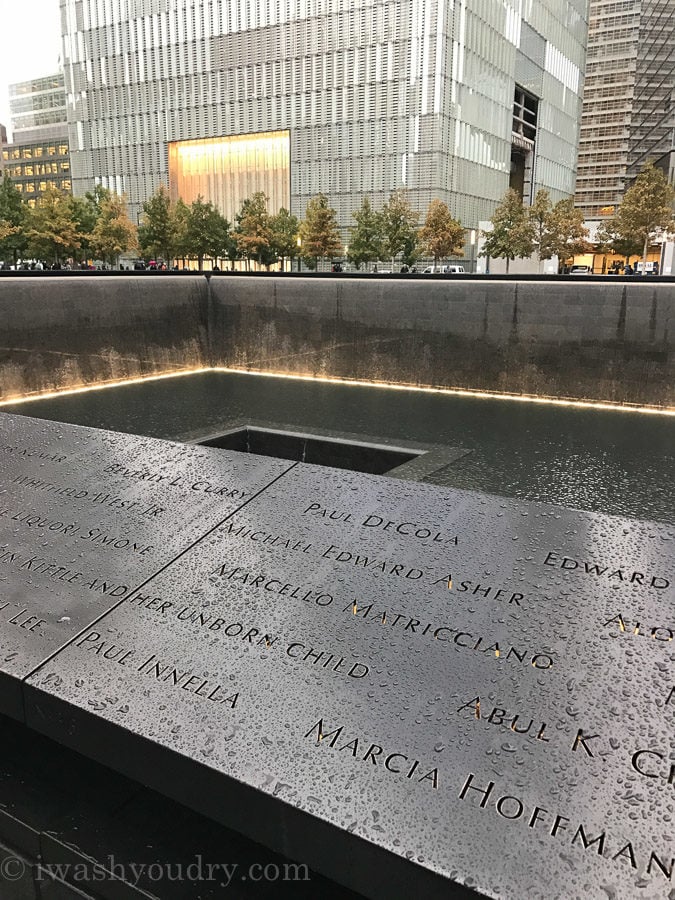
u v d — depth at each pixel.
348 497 2.88
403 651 2.03
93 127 70.31
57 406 14.71
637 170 97.38
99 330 17.39
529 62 66.31
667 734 1.69
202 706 1.91
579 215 36.75
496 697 1.84
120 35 65.56
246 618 2.24
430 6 50.66
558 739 1.70
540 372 16.02
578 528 2.54
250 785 1.67
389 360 17.83
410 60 52.38
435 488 2.88
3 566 2.67
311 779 1.66
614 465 9.99
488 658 1.97
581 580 2.25
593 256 51.94
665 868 1.40
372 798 1.60
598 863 1.42
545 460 10.20
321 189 58.78
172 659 2.10
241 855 1.96
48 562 2.67
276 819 1.66
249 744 1.78
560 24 71.69
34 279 15.78
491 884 1.40
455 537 2.54
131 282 18.08
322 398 15.77
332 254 39.00
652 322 14.52
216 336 20.59
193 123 64.19
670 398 14.64
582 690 1.83
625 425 13.02
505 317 16.14
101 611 2.36
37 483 3.33
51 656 2.16
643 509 8.18
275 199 63.28
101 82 68.25
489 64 58.47
